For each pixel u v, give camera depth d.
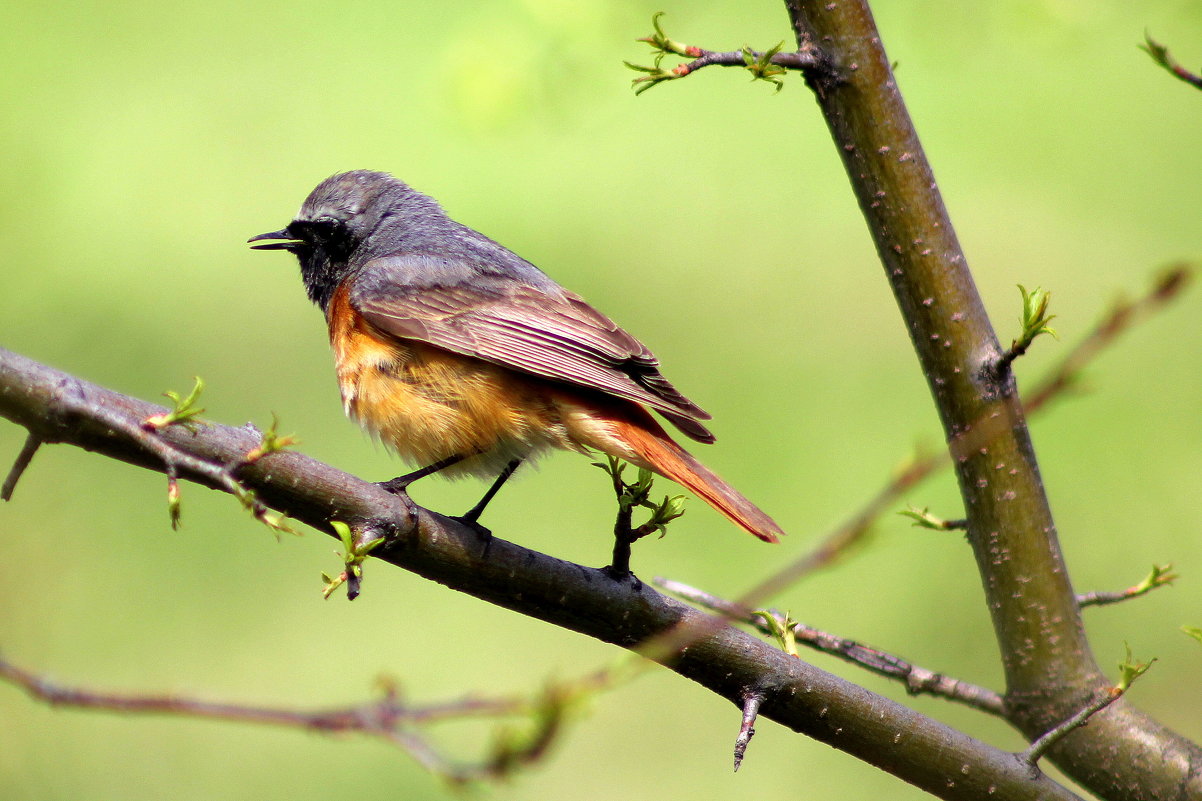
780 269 15.77
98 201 15.67
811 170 16.84
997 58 14.91
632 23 10.28
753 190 16.47
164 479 13.59
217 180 16.19
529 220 16.28
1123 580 12.16
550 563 5.84
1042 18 9.80
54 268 14.49
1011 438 6.19
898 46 16.06
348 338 7.88
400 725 3.45
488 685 12.23
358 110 16.98
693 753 11.78
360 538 5.61
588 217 16.23
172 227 15.86
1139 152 15.38
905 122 6.19
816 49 6.18
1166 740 6.16
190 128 16.61
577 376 7.13
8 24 15.59
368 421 7.82
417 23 17.97
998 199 15.80
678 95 17.78
